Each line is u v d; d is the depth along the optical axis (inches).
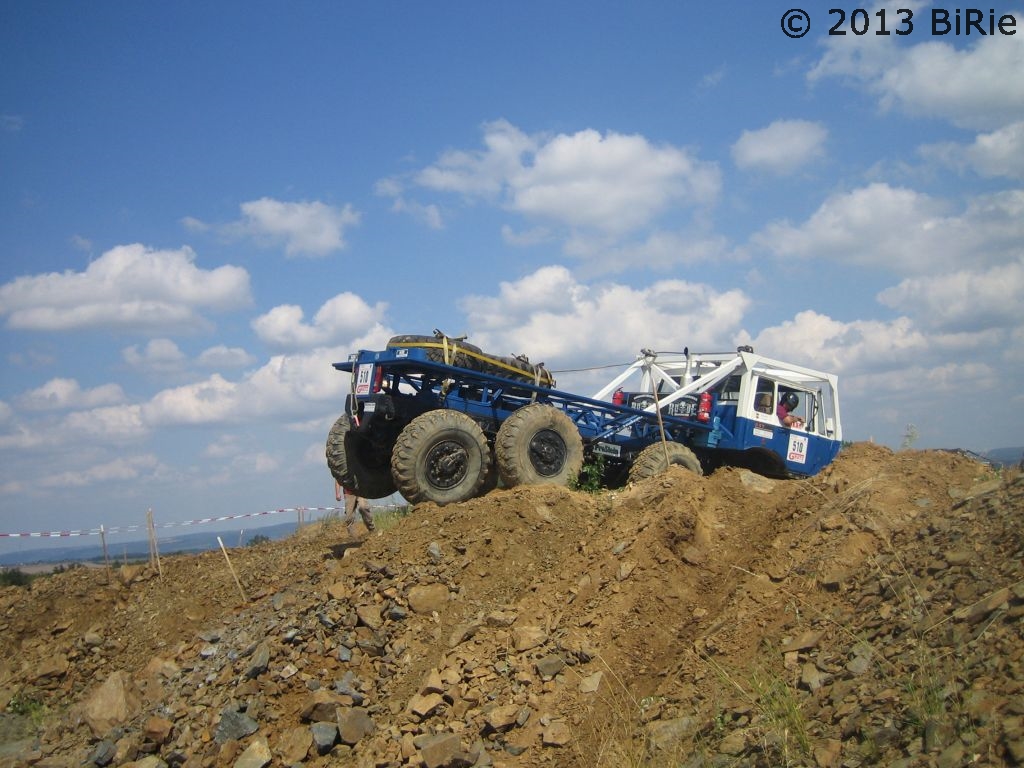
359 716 241.1
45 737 287.0
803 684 183.6
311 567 361.4
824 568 224.8
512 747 216.7
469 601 286.4
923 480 258.2
